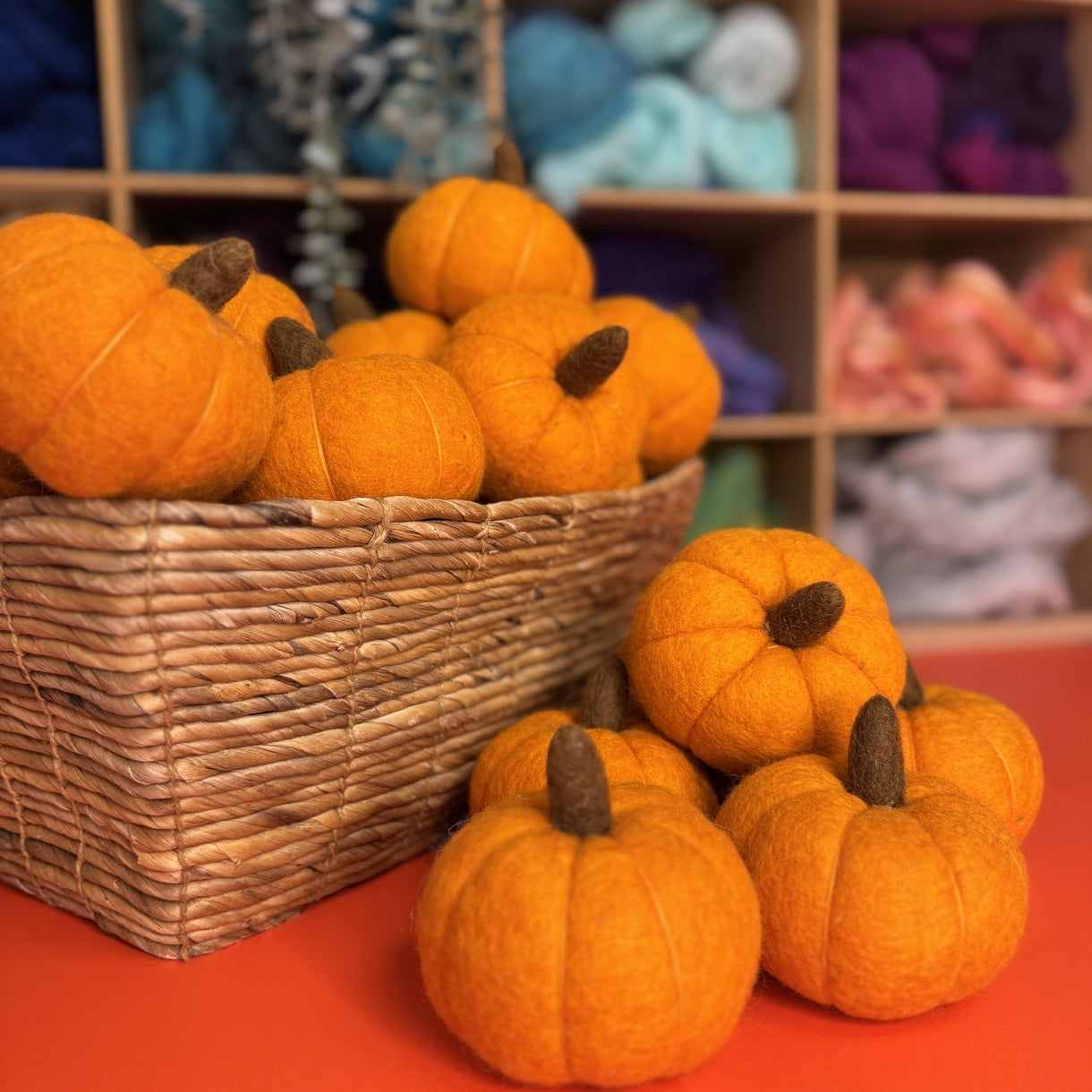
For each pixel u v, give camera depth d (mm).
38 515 538
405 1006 592
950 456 1815
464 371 776
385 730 675
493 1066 511
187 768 574
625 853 505
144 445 508
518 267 930
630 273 1849
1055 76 1887
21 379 492
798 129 1797
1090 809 884
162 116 1552
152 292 519
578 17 1875
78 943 658
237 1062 541
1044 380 1861
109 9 1476
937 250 2217
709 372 1014
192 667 555
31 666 593
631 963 469
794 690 647
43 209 1625
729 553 699
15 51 1480
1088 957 644
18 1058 543
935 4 1840
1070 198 1931
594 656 902
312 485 634
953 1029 565
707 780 709
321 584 589
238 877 629
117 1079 528
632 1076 490
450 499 675
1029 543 1911
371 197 1594
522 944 478
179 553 525
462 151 1607
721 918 498
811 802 576
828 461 1763
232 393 541
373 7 1554
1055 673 1430
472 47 1598
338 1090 520
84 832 643
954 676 1421
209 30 1604
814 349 1767
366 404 639
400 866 773
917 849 540
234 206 1709
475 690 750
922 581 1852
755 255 1972
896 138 1837
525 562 735
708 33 1757
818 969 545
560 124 1652
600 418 793
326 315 1557
